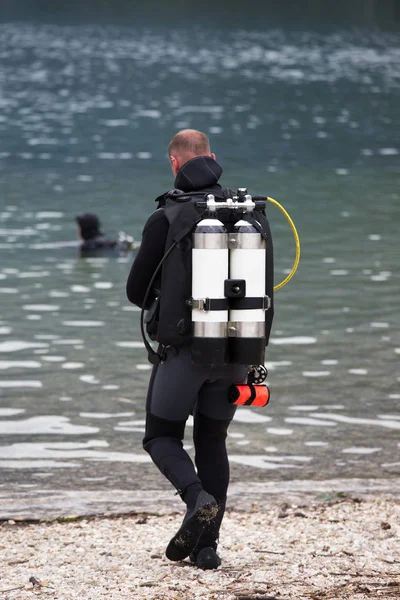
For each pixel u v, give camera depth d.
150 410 17.34
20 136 158.50
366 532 20.00
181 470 16.84
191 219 16.48
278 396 35.25
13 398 34.78
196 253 16.12
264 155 135.62
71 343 43.03
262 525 20.92
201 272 16.09
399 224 80.31
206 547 17.66
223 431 17.75
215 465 17.72
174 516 21.98
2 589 16.36
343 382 37.09
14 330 45.34
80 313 49.16
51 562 18.08
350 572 17.12
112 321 47.50
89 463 28.17
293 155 136.00
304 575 16.94
